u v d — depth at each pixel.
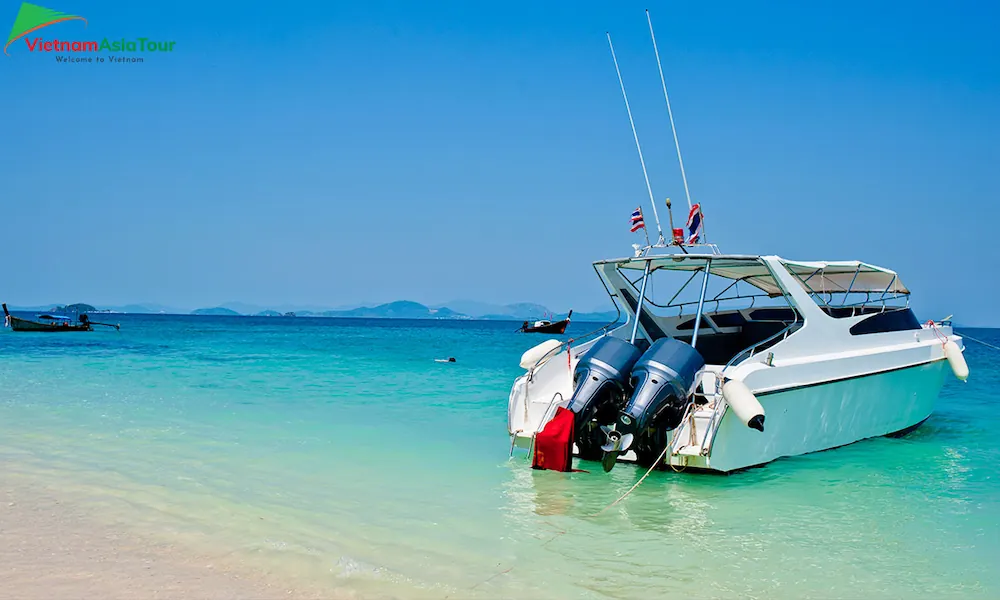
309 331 65.19
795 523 5.89
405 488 6.70
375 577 4.57
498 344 37.19
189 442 8.57
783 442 7.50
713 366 7.35
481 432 9.59
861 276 9.34
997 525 5.89
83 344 29.94
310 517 5.77
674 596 4.42
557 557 5.03
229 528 5.44
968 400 13.65
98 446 8.22
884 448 8.86
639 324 9.11
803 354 7.88
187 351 26.50
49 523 5.45
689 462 6.73
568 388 8.23
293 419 10.45
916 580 4.75
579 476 7.13
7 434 8.82
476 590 4.44
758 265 8.55
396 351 28.80
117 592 4.23
